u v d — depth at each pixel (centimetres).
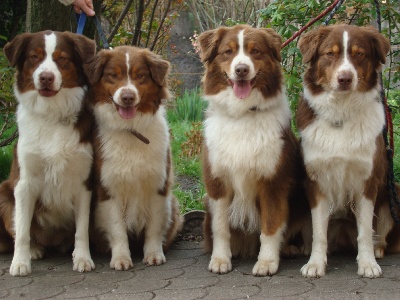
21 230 320
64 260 336
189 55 870
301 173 327
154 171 328
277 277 314
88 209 327
